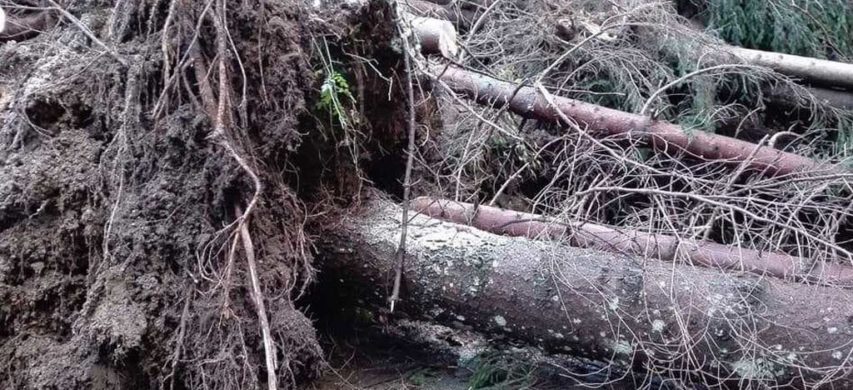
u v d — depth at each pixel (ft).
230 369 5.25
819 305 5.63
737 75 9.36
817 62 9.32
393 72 7.03
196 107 5.43
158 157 5.56
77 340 5.33
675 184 8.27
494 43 10.11
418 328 7.57
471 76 8.46
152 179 5.57
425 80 7.60
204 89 5.44
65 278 5.63
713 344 5.69
